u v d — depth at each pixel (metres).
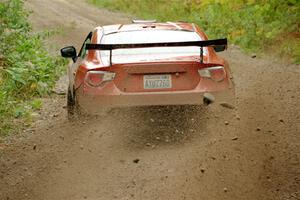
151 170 11.19
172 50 13.42
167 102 12.63
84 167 11.63
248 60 26.81
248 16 36.09
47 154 12.76
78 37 40.16
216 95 12.80
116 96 12.55
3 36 26.61
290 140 12.74
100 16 54.97
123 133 13.52
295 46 27.64
